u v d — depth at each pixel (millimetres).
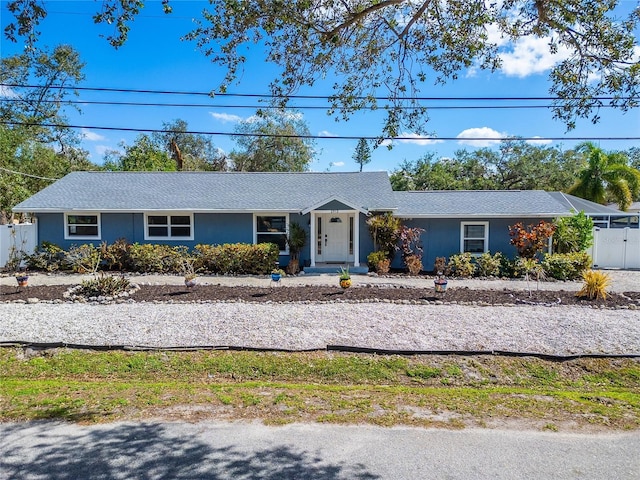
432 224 17109
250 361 6719
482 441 3764
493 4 5840
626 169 25469
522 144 35844
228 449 3584
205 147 43281
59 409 4418
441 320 8711
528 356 6871
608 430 4020
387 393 5160
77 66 29438
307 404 4652
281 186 19297
